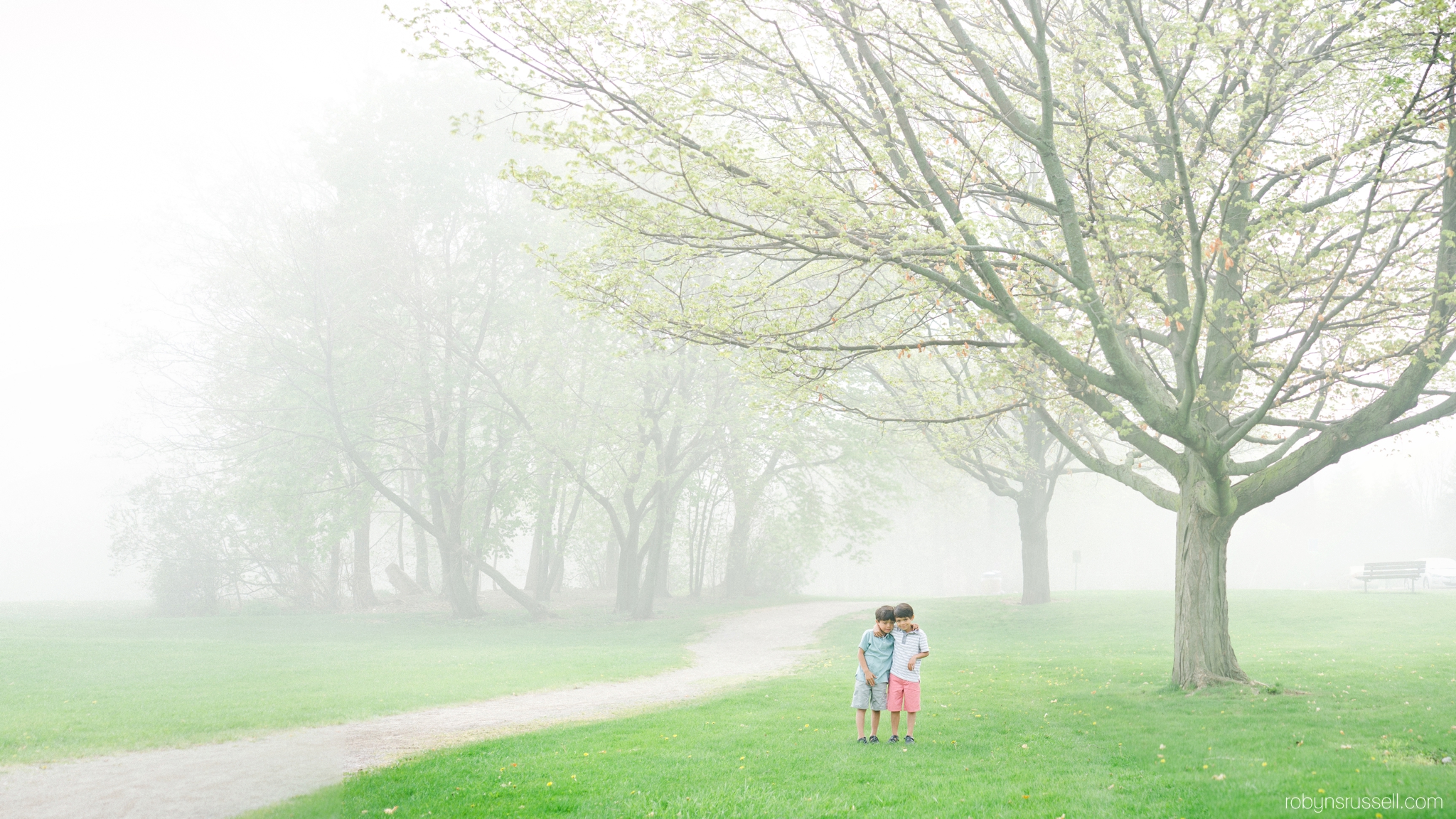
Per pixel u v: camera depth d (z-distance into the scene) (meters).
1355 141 10.73
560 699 15.52
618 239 11.70
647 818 6.59
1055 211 13.10
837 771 8.16
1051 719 11.05
